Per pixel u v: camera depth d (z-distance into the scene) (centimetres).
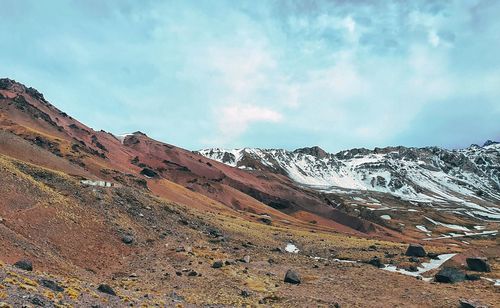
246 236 10281
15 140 12100
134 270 5584
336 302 4847
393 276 6819
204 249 7469
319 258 9188
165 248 6938
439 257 9475
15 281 2755
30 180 7006
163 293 4491
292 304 4625
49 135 18850
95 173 14562
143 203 9144
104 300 3152
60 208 6569
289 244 10806
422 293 5622
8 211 5650
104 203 7912
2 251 4391
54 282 3075
